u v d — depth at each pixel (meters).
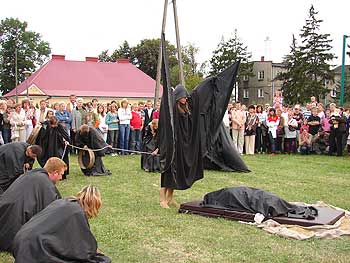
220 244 5.91
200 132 7.98
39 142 10.65
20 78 67.88
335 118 16.09
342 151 16.05
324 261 5.31
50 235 4.11
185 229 6.56
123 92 49.16
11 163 6.78
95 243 4.36
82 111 14.64
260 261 5.32
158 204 8.16
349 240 6.10
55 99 46.09
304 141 16.52
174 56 69.81
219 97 8.67
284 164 13.80
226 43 64.88
